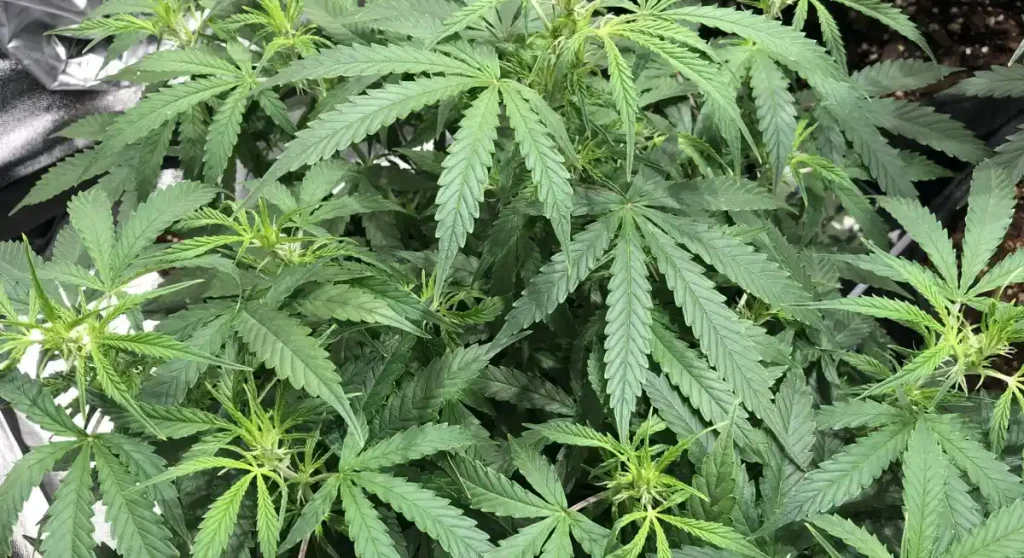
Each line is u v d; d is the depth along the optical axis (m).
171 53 0.52
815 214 0.59
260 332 0.41
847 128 0.58
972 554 0.40
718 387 0.46
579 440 0.43
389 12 0.49
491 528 0.48
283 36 0.53
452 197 0.40
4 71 0.86
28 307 0.43
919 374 0.43
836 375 0.53
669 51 0.44
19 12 0.78
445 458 0.46
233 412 0.41
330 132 0.41
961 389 0.55
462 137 0.41
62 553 0.39
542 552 0.43
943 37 0.71
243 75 0.52
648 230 0.47
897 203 0.50
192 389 0.46
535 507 0.42
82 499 0.40
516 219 0.49
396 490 0.41
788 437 0.48
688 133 0.56
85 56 0.83
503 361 0.54
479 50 0.45
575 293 0.55
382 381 0.45
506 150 0.52
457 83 0.43
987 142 0.67
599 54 0.49
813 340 0.53
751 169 0.62
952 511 0.43
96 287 0.43
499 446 0.49
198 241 0.44
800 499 0.44
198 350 0.39
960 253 0.65
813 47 0.45
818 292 0.56
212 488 0.46
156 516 0.40
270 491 0.45
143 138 0.53
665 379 0.48
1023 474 0.44
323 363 0.40
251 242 0.46
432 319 0.44
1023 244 0.62
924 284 0.46
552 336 0.54
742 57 0.53
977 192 0.49
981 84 0.59
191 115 0.54
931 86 0.70
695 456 0.46
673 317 0.51
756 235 0.50
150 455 0.41
